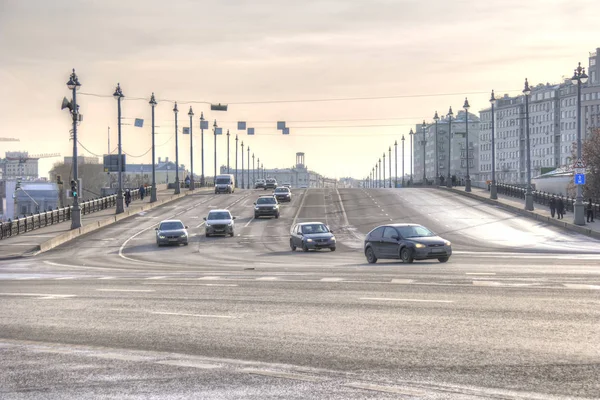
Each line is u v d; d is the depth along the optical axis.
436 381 9.28
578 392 8.65
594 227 52.50
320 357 10.84
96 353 11.45
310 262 32.16
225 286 20.23
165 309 16.00
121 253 43.69
